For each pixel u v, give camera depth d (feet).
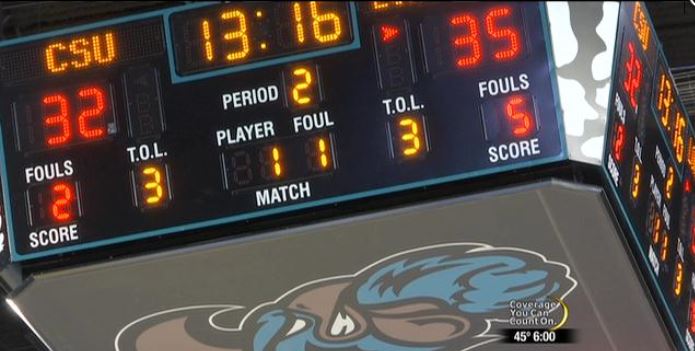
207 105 41.68
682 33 51.80
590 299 43.80
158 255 41.47
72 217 41.68
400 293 43.29
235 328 44.21
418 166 40.63
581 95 40.34
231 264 41.96
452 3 41.24
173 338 44.57
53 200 41.81
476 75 40.81
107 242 41.47
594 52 40.78
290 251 41.68
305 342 44.75
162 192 41.47
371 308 43.73
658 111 44.86
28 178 41.98
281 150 41.22
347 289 43.11
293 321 44.04
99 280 42.19
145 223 41.42
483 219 41.16
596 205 40.63
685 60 52.26
